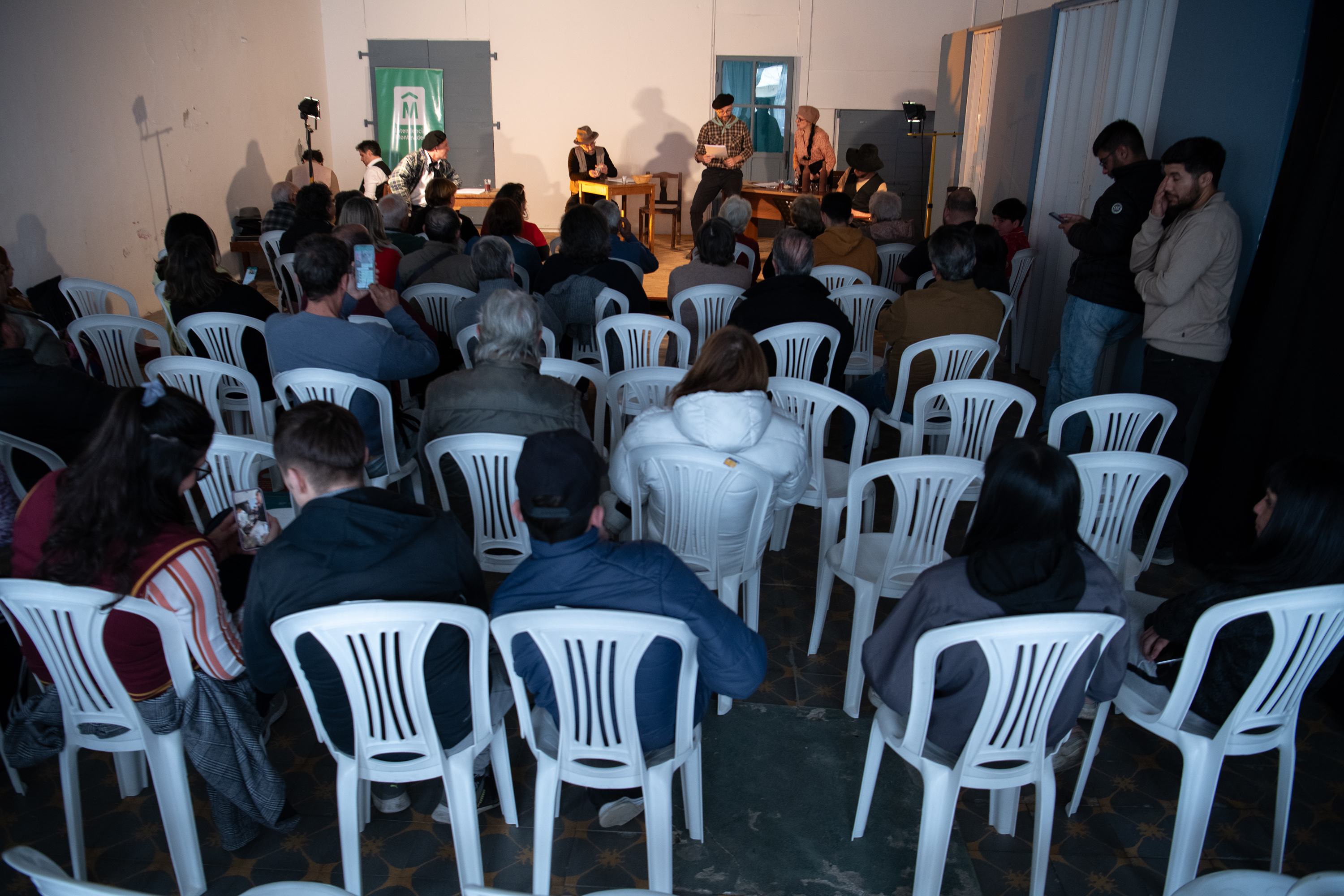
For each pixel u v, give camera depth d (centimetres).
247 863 187
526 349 241
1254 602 158
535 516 146
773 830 198
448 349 377
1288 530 162
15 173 505
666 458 212
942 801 163
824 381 343
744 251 518
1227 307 299
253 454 229
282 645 148
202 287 341
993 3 916
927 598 161
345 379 265
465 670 167
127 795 204
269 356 296
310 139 845
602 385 301
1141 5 404
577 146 898
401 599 156
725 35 955
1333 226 261
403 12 962
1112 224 349
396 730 162
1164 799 212
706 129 880
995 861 192
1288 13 289
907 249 548
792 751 223
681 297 397
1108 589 157
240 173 799
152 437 156
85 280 428
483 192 859
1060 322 468
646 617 145
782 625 279
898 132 968
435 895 181
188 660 166
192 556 160
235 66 783
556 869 188
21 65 509
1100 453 221
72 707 166
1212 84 332
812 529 345
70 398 238
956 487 211
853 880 186
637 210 1008
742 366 213
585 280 392
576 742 162
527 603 153
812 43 950
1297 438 271
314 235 269
